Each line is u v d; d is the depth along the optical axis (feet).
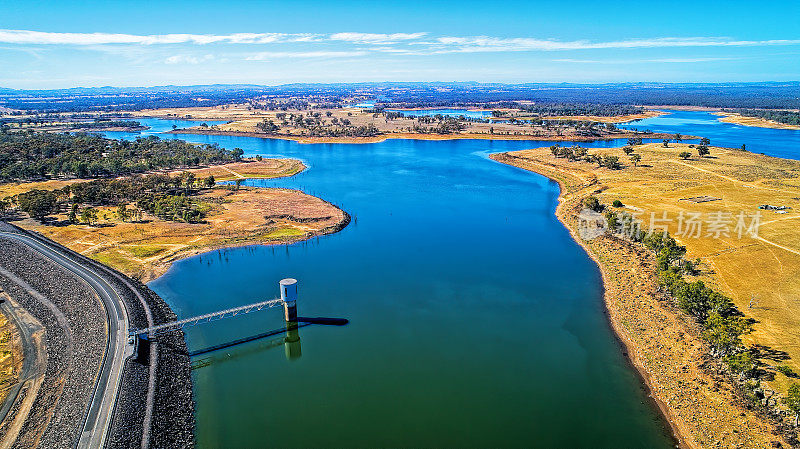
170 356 257.14
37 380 228.84
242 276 369.71
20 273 344.90
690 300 275.18
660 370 240.94
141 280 359.05
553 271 374.02
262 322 301.43
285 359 262.47
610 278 353.31
